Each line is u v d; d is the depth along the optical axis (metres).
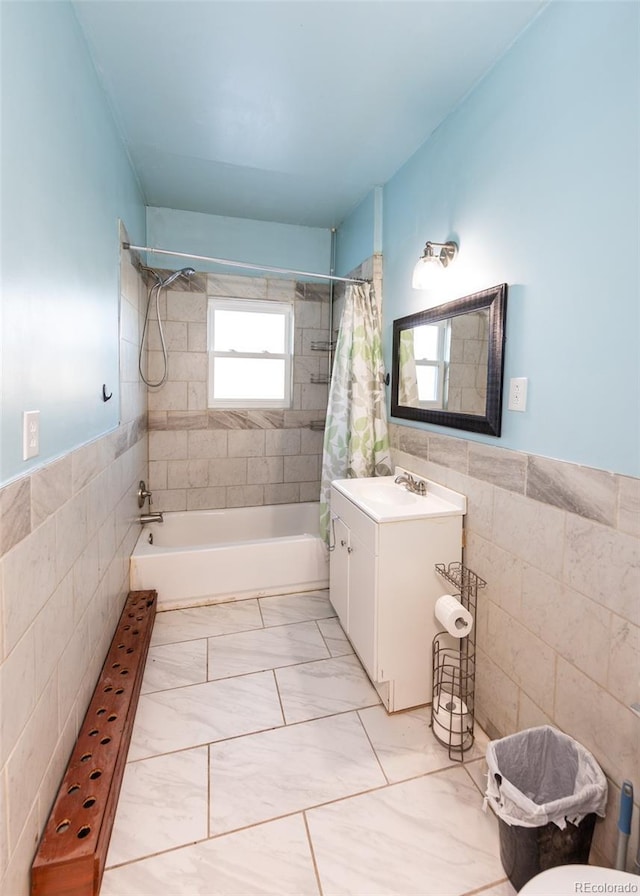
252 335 3.31
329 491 2.62
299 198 2.74
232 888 1.10
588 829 1.09
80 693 1.44
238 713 1.69
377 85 1.67
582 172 1.17
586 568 1.18
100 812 1.16
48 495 1.13
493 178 1.55
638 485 1.03
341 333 2.59
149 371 3.03
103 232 1.73
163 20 1.39
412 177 2.18
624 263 1.05
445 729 1.55
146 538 2.70
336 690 1.83
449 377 1.83
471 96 1.68
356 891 1.10
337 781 1.41
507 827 1.10
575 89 1.18
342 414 2.57
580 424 1.19
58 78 1.22
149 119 1.94
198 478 3.21
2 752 0.88
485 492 1.62
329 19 1.37
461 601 1.73
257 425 3.31
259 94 1.75
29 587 1.01
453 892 1.11
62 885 1.03
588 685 1.18
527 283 1.38
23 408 0.98
